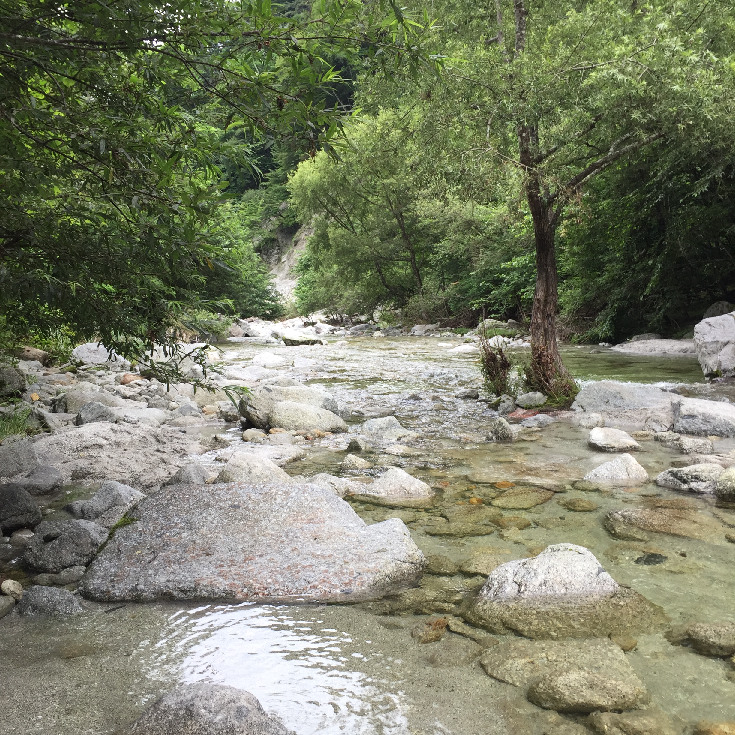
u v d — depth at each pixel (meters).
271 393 8.39
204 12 2.29
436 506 4.55
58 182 2.69
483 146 7.83
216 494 4.24
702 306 18.11
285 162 52.66
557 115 7.77
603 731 2.06
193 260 2.95
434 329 28.34
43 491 4.96
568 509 4.40
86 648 2.67
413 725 2.12
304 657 2.57
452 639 2.69
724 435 6.60
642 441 6.56
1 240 2.85
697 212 15.68
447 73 7.15
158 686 2.37
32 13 2.24
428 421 8.16
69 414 7.96
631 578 3.23
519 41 8.57
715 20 9.55
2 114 2.36
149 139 2.52
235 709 2.09
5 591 3.16
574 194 8.25
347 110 2.60
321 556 3.46
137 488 5.23
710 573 3.27
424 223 28.38
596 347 17.81
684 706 2.18
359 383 11.95
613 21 7.95
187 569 3.33
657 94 7.64
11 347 8.66
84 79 2.56
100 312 3.12
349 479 5.29
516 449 6.40
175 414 8.79
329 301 36.69
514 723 2.12
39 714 2.19
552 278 8.87
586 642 2.62
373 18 2.40
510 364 9.69
